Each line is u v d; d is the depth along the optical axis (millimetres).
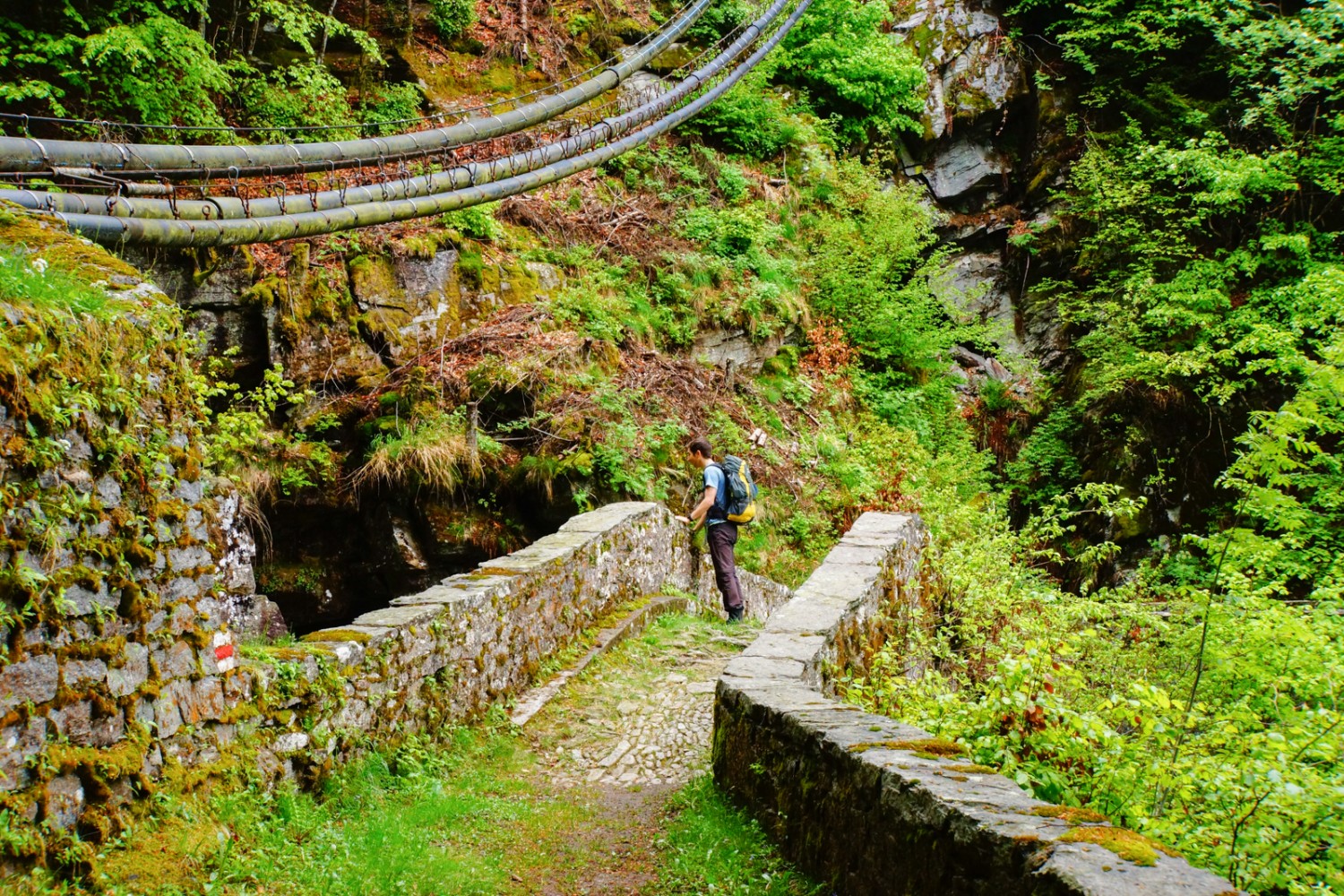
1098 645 6715
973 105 20375
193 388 3777
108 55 9469
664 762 5176
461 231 11398
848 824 2990
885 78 19109
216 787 3412
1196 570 13930
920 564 7488
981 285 18562
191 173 8289
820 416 14562
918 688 4598
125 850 2910
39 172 7047
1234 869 2920
